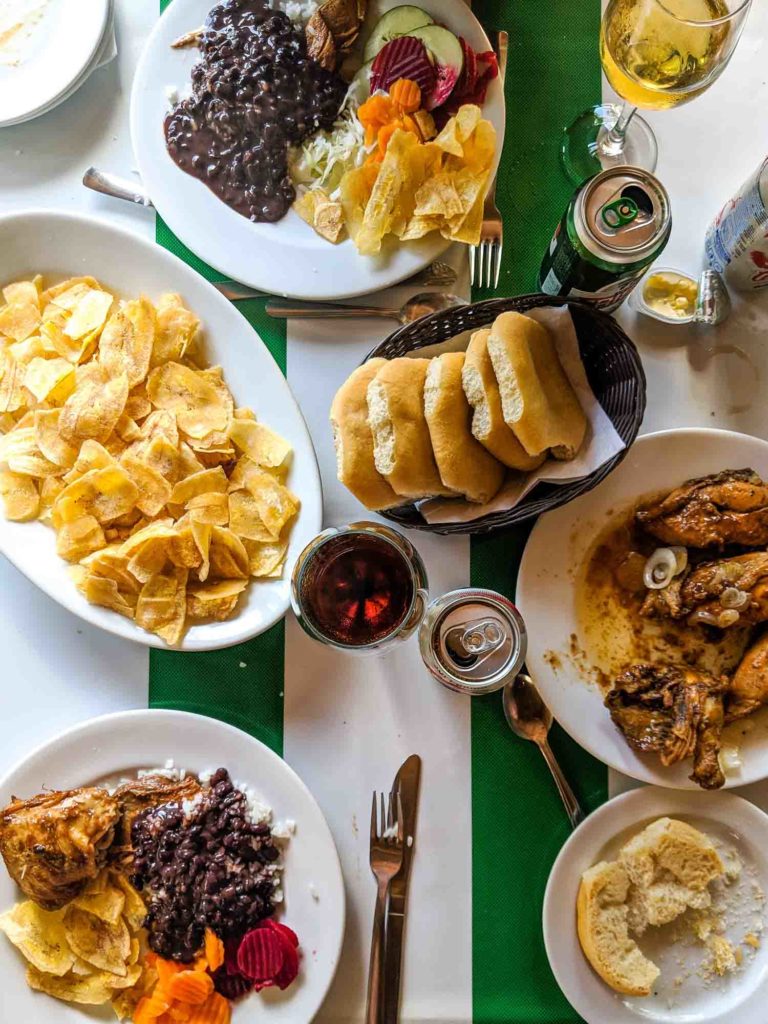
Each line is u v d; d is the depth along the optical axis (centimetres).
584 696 65
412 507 64
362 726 67
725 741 64
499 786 67
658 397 69
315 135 67
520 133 70
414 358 62
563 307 60
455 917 66
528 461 60
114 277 68
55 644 68
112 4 70
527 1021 65
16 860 61
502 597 61
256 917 63
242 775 64
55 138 71
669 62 58
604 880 63
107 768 64
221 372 67
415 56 64
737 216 63
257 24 67
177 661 68
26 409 67
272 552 65
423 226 65
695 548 66
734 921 65
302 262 66
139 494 64
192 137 67
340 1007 66
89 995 62
